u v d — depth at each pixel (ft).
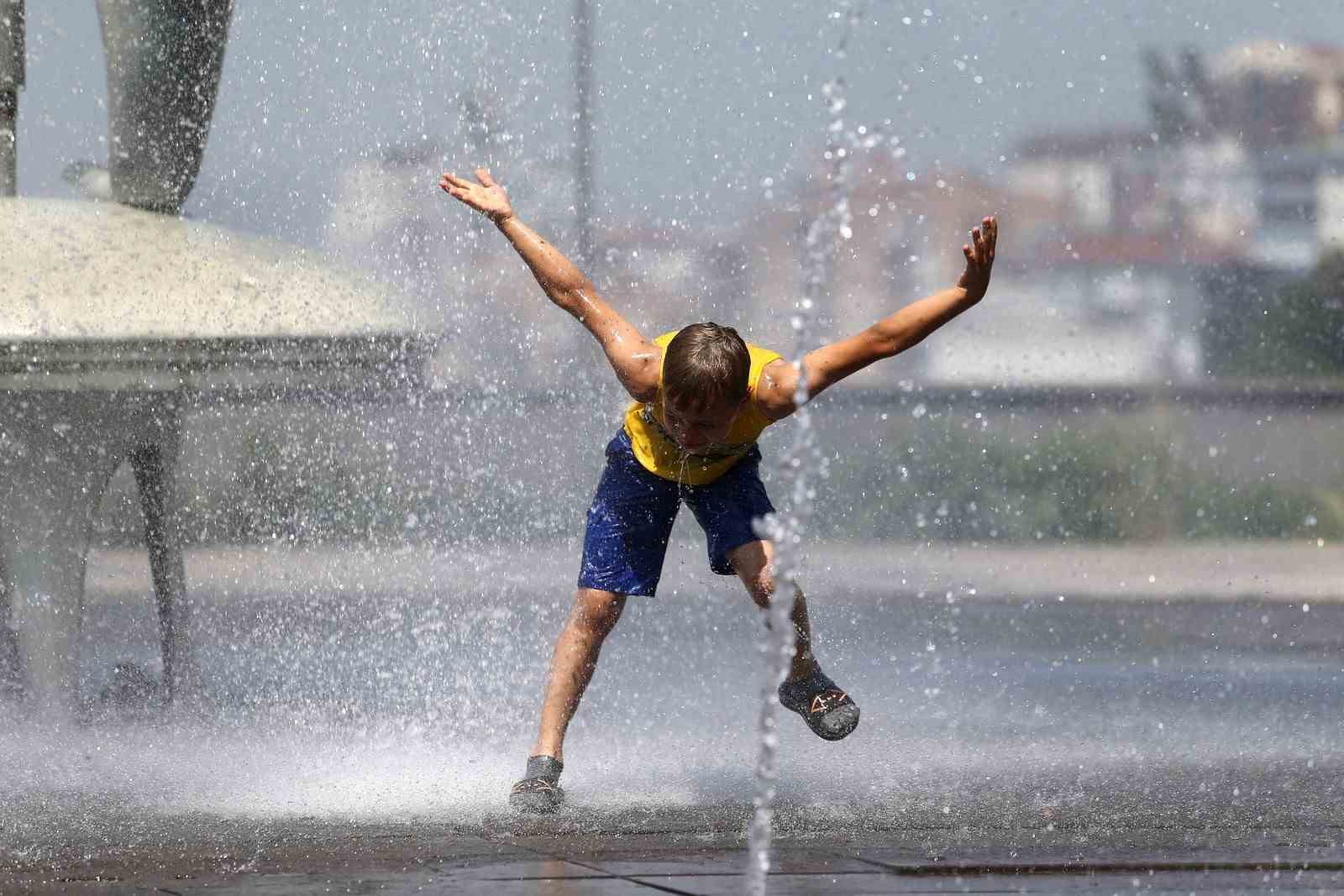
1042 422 177.37
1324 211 214.90
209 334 56.13
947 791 42.93
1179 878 31.48
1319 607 106.32
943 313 40.73
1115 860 33.22
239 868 32.35
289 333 57.41
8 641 53.62
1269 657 79.15
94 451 55.16
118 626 70.33
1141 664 75.15
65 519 54.65
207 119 59.82
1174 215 195.00
